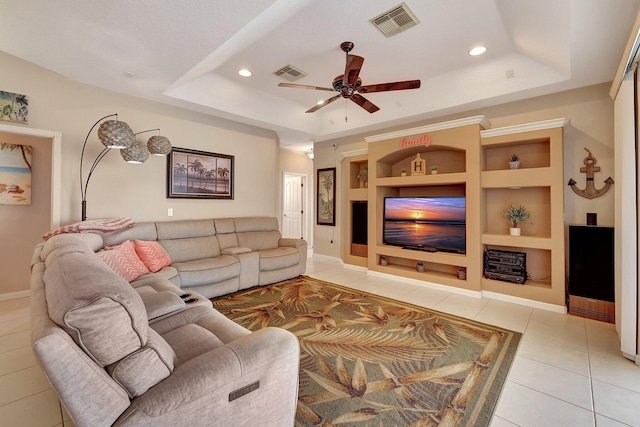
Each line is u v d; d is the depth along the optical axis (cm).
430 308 326
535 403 172
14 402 171
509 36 294
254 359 116
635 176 214
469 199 374
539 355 226
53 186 316
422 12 255
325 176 613
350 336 256
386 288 404
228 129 471
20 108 298
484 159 387
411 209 442
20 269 351
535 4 221
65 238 172
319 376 197
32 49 248
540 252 362
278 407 125
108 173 354
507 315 307
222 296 361
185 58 264
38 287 122
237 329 169
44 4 187
